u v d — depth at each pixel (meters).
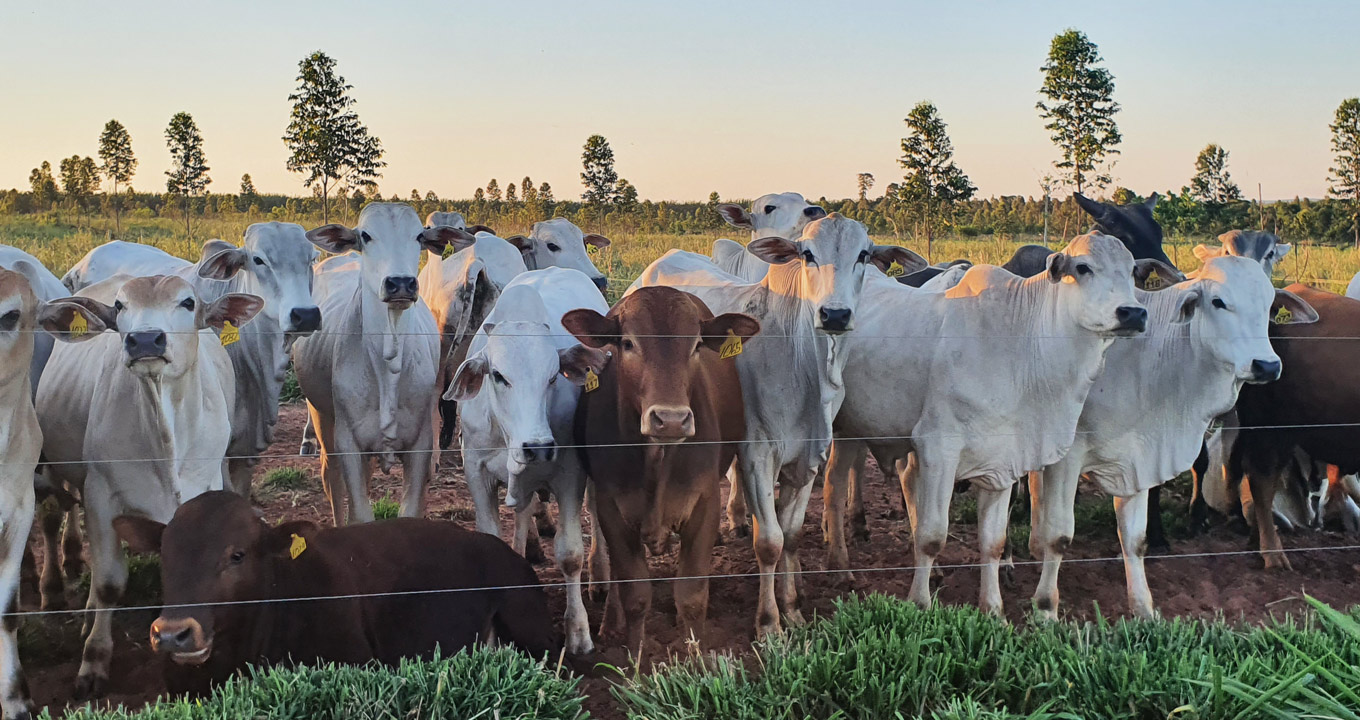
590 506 6.49
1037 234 35.81
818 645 4.42
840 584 6.67
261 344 6.71
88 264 7.68
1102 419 6.04
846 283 5.49
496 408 5.59
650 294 5.23
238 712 3.81
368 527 5.11
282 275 6.62
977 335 5.94
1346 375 6.76
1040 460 5.93
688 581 5.45
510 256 8.41
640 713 4.35
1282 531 7.60
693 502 5.32
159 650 4.12
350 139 25.59
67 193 41.38
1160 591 6.47
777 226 9.16
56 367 5.64
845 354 5.85
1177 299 6.10
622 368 5.18
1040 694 4.20
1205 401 6.09
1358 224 33.56
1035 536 6.15
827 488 7.03
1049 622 4.83
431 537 5.16
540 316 5.81
